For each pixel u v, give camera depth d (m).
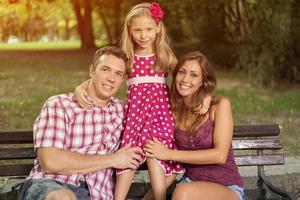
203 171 3.95
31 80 16.08
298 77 13.47
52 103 3.84
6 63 22.52
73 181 3.82
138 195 4.46
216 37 18.47
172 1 16.62
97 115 3.92
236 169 4.01
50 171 3.73
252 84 13.93
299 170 5.69
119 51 3.90
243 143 4.41
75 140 3.87
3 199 4.48
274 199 4.38
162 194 3.94
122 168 3.90
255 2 13.29
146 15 4.18
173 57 4.32
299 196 5.22
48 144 3.73
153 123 4.09
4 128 8.96
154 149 3.91
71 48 37.56
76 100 3.92
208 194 3.64
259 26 13.51
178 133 4.03
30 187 3.73
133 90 4.21
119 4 26.41
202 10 17.34
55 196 3.51
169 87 4.31
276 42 13.30
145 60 4.23
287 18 12.89
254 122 9.36
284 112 10.32
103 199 3.87
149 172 3.98
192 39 21.98
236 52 15.45
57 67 20.56
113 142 3.98
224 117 3.89
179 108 4.05
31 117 9.99
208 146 3.93
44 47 41.34
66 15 44.56
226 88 13.41
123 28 4.33
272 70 13.60
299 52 13.32
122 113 4.10
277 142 4.43
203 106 3.93
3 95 12.82
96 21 40.81
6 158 4.22
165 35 4.29
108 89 3.84
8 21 52.16
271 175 5.48
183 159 3.87
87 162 3.77
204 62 3.94
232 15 14.47
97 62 3.86
